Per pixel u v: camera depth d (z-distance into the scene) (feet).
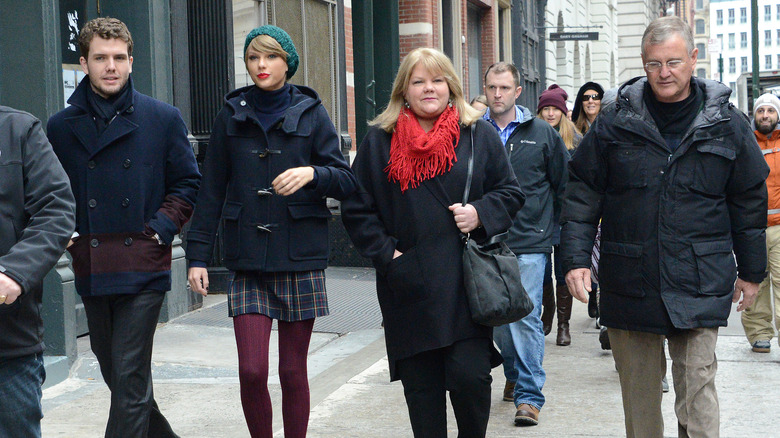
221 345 49.03
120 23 27.02
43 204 20.59
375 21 107.45
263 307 27.40
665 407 37.96
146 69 53.93
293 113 27.73
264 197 27.53
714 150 25.61
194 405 37.99
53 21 43.24
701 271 25.67
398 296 25.43
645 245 26.04
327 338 52.39
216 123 28.22
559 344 52.06
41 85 42.63
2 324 20.20
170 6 57.93
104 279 26.35
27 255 19.58
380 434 34.37
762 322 49.60
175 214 27.40
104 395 39.50
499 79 37.63
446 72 25.85
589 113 59.93
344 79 90.48
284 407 28.19
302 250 27.68
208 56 62.90
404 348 25.50
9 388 20.57
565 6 219.82
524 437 33.86
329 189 26.40
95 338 27.61
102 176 26.81
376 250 25.64
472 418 25.55
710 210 25.85
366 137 26.71
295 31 79.41
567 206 27.78
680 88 25.48
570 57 228.43
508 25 156.66
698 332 25.88
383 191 26.11
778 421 36.04
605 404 38.65
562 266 27.66
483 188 26.32
